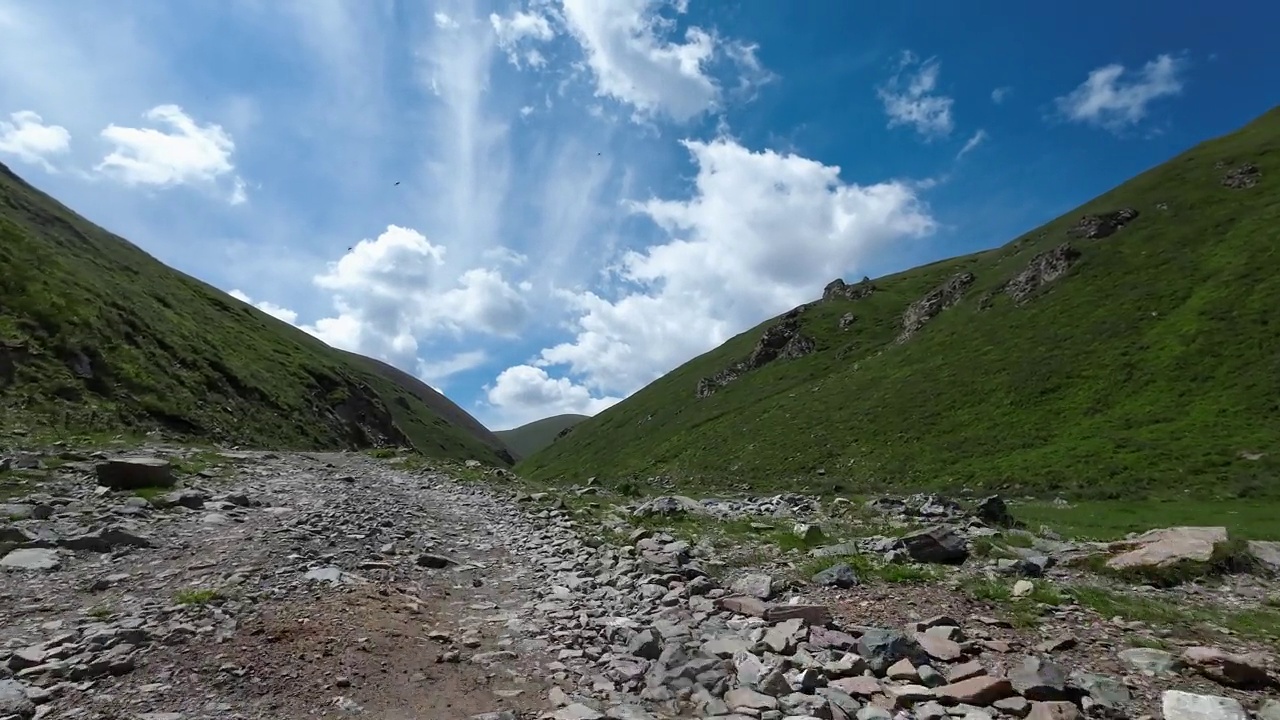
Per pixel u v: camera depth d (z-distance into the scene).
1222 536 15.21
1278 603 11.63
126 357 41.41
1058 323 78.06
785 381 121.31
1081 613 10.02
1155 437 49.12
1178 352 60.47
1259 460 41.19
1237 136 111.31
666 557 13.97
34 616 8.05
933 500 25.22
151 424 36.16
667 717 6.30
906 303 141.50
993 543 17.14
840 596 11.09
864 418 77.00
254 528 13.86
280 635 7.57
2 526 11.60
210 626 7.73
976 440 61.06
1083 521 26.95
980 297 102.25
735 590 11.31
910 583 11.97
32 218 68.88
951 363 82.06
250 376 60.31
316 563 11.25
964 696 6.71
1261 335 56.84
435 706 6.19
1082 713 6.43
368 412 85.19
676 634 8.70
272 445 47.31
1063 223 115.31
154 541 12.19
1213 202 88.75
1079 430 55.38
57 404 30.97
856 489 54.06
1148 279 77.44
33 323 35.94
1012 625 9.41
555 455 163.62
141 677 6.33
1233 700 6.28
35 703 5.65
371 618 8.47
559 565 13.26
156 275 88.00
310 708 5.93
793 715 6.18
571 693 6.73
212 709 5.76
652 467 100.88
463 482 29.50
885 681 7.25
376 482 26.14
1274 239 69.88
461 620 9.10
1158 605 10.87
